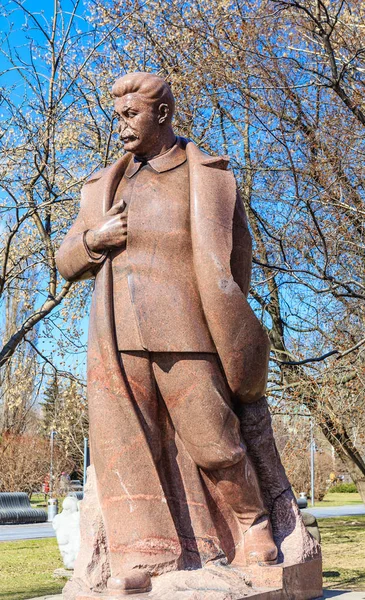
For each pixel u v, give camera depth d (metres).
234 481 3.93
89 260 4.02
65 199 10.39
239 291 3.87
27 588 9.16
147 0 12.10
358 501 30.08
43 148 10.95
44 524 19.52
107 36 10.87
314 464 28.27
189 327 3.88
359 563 11.58
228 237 3.95
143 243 3.97
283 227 11.95
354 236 11.73
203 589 3.50
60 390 14.05
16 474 26.28
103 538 3.87
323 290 10.12
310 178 11.87
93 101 12.09
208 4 12.59
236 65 12.22
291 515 4.21
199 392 3.87
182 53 12.22
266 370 4.07
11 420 26.52
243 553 3.96
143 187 4.10
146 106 4.18
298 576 3.98
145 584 3.53
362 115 10.87
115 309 3.94
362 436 12.38
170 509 3.84
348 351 10.10
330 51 10.48
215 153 12.73
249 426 4.19
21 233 12.25
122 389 3.82
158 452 3.88
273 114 12.35
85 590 3.71
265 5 11.84
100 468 3.81
